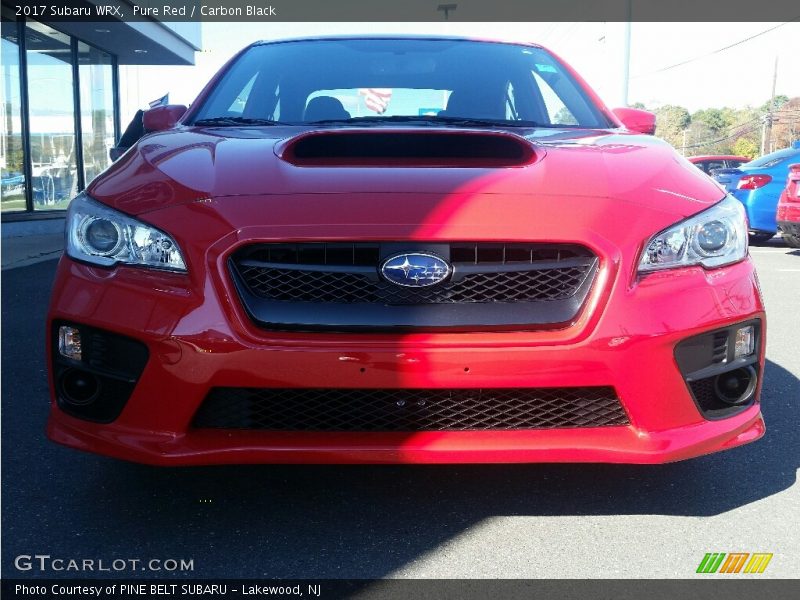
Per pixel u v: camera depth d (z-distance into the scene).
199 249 2.01
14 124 12.22
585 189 2.15
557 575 1.90
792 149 10.35
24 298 5.99
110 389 2.07
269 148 2.40
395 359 1.93
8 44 11.99
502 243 2.02
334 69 3.18
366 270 2.00
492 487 2.41
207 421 2.02
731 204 2.26
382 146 2.38
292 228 2.01
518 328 1.99
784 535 2.12
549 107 3.07
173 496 2.34
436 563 1.96
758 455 2.69
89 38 14.77
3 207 11.96
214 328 1.96
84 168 15.05
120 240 2.08
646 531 2.13
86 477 2.47
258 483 2.43
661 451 2.01
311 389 1.97
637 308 2.00
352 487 2.41
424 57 3.27
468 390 2.00
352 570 1.92
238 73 3.21
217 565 1.94
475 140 2.42
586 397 2.04
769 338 4.62
